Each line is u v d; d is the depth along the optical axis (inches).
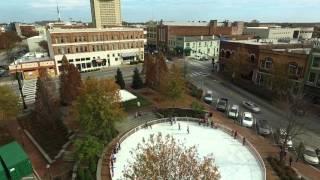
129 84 2541.8
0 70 2962.6
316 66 1985.7
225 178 1111.6
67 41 2918.3
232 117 1787.6
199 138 1459.2
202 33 4840.1
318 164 1266.0
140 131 1534.2
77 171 1100.5
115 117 1413.6
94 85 1416.1
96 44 3154.5
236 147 1365.7
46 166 1198.9
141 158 895.7
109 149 1338.6
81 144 1149.1
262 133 1551.4
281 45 2556.6
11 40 4264.3
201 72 3112.7
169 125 1621.6
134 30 3442.4
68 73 1909.4
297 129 1611.7
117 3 6038.4
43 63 2790.4
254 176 1128.2
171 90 1865.2
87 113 1354.6
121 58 3435.0
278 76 2166.6
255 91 2338.8
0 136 1486.2
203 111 1803.6
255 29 5157.5
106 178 1106.7
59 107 1830.7
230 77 2842.0
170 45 4458.7
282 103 1985.7
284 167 1187.3
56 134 1486.2
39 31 5782.5
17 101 1611.7
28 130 1557.6
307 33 5162.4
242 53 2647.6
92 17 6038.4
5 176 1058.1
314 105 1999.3
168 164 806.5
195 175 789.9
